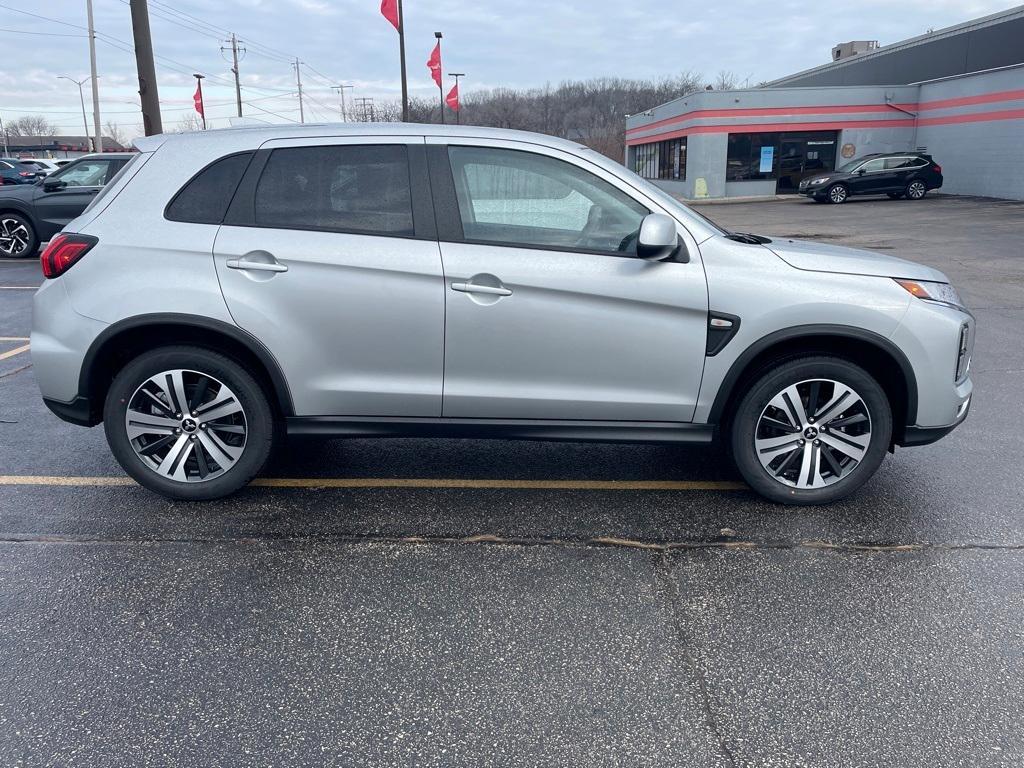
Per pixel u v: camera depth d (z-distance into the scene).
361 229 3.78
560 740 2.40
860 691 2.63
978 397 6.07
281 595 3.22
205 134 3.93
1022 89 27.50
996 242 16.34
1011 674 2.71
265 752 2.35
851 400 3.89
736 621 3.04
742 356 3.78
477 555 3.57
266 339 3.77
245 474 4.04
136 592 3.23
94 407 3.96
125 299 3.75
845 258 3.92
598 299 3.73
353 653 2.83
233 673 2.71
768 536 3.75
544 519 3.95
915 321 3.76
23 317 8.95
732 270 3.75
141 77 15.24
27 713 2.51
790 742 2.39
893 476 4.51
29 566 3.43
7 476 4.46
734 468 4.10
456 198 3.77
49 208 13.66
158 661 2.78
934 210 24.97
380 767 2.29
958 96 31.22
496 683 2.67
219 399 3.94
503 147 3.78
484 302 3.73
